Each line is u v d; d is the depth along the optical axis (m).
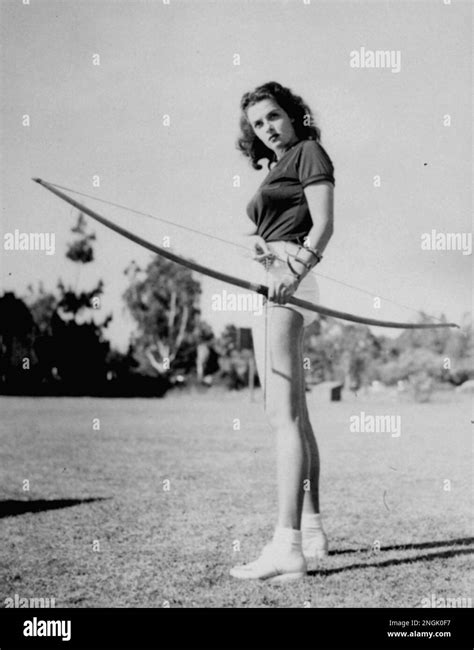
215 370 14.16
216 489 3.86
